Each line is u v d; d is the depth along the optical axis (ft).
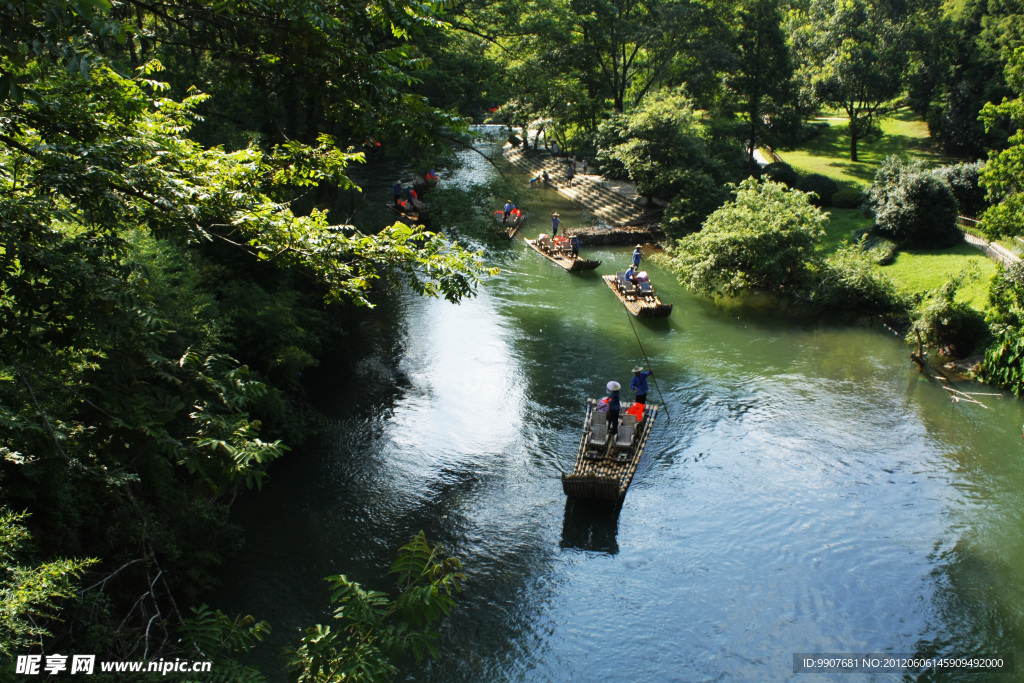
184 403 22.80
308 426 60.49
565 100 135.13
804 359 76.33
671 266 108.58
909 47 152.87
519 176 167.22
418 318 87.56
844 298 89.15
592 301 94.48
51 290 20.65
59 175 21.59
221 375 24.03
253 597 42.22
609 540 48.70
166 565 40.27
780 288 96.37
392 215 118.52
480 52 100.01
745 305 93.20
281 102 69.26
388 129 27.09
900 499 52.49
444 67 87.30
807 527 49.65
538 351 78.59
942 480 54.65
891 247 98.78
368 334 82.28
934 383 70.18
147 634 30.09
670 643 40.34
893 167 108.37
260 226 25.54
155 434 21.35
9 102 22.21
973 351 74.02
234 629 18.76
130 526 37.47
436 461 57.52
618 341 81.41
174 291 44.91
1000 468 55.93
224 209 25.88
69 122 24.64
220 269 62.44
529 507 52.08
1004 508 51.13
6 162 25.00
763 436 61.26
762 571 45.70
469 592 44.06
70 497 33.24
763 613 42.39
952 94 146.51
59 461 29.01
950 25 147.84
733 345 80.28
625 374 73.15
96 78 24.85
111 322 20.86
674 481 55.16
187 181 26.21
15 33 16.87
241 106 71.77
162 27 39.06
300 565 45.21
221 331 50.08
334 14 24.47
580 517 50.98
